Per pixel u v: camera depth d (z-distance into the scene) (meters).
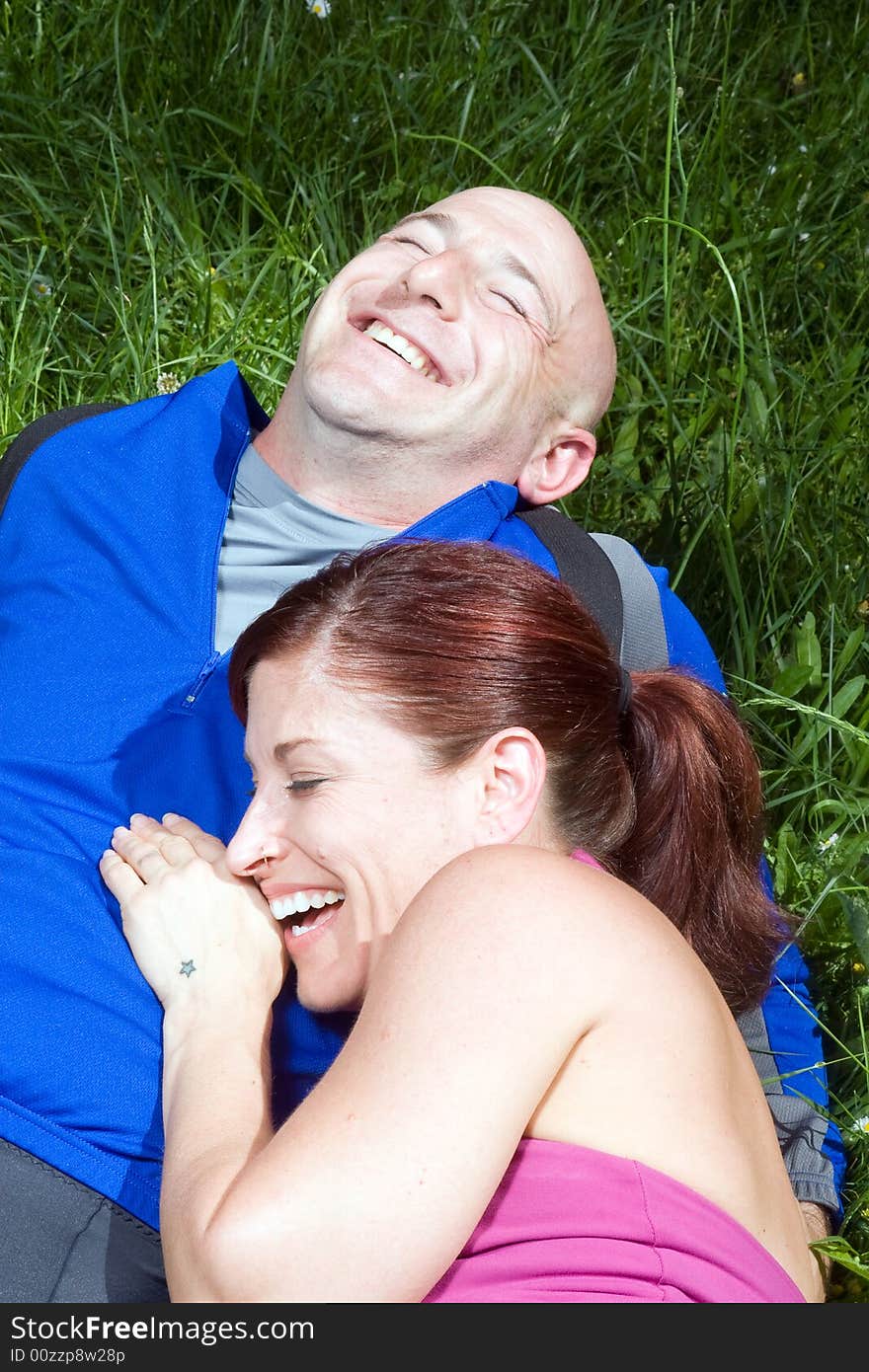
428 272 2.29
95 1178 1.69
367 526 2.30
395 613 1.61
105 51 3.58
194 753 2.04
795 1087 2.12
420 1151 1.28
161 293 3.26
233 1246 1.28
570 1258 1.34
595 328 2.42
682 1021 1.41
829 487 3.11
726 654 2.90
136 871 1.79
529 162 3.59
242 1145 1.46
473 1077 1.30
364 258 2.39
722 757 1.86
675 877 1.82
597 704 1.69
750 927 1.88
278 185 3.54
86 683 2.07
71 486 2.25
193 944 1.69
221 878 1.73
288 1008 1.81
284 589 2.22
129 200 3.40
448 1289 1.35
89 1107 1.72
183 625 2.14
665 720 1.81
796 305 3.48
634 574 2.40
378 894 1.59
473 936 1.36
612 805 1.72
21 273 3.22
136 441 2.30
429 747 1.58
